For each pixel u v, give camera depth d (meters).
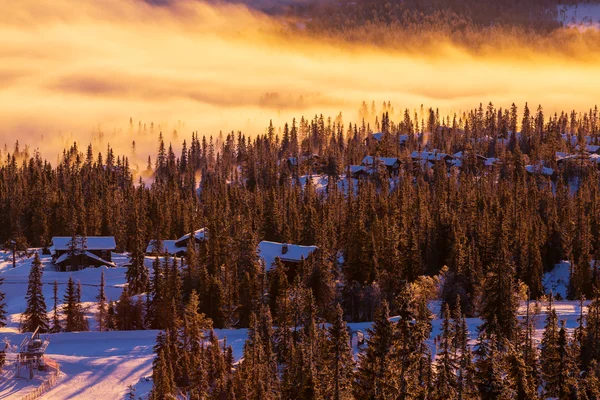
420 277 165.38
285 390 99.31
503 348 109.62
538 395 98.19
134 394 114.44
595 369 101.81
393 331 87.06
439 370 90.56
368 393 85.62
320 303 158.00
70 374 123.56
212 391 105.06
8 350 133.38
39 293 154.12
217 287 159.88
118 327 156.38
